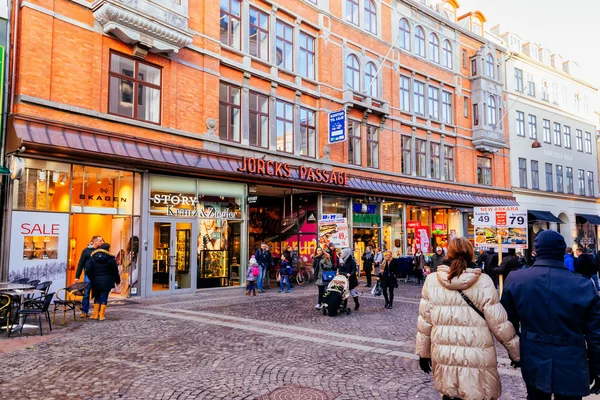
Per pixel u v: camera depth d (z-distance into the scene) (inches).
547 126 1412.4
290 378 233.3
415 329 366.0
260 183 689.6
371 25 944.9
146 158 543.5
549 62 1505.9
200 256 626.5
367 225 883.4
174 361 263.6
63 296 482.3
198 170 597.9
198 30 638.5
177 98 604.4
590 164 1571.1
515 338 129.7
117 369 246.7
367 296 596.1
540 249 131.0
